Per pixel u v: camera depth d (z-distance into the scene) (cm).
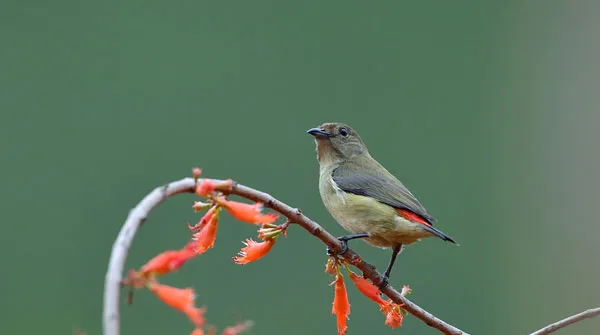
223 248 1479
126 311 1420
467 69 1888
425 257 1628
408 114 1844
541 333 627
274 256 1509
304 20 1864
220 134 1747
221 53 1808
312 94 1823
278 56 1822
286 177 1719
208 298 1457
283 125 1778
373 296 617
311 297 1498
